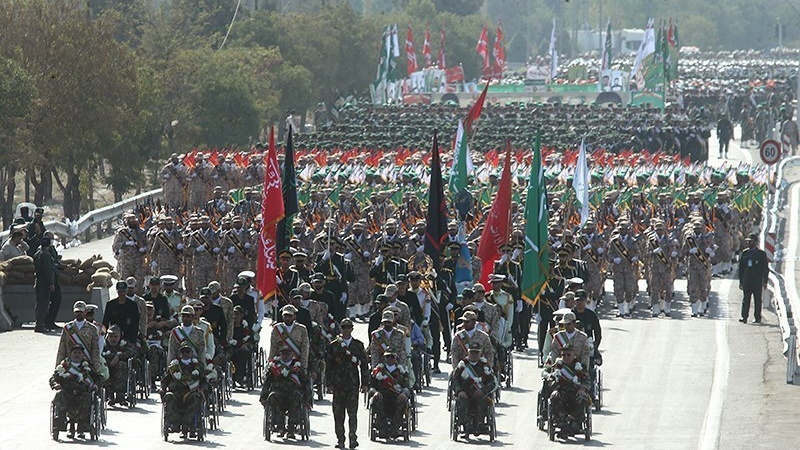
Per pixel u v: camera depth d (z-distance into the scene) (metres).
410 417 73.31
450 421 74.88
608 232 119.25
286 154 90.44
